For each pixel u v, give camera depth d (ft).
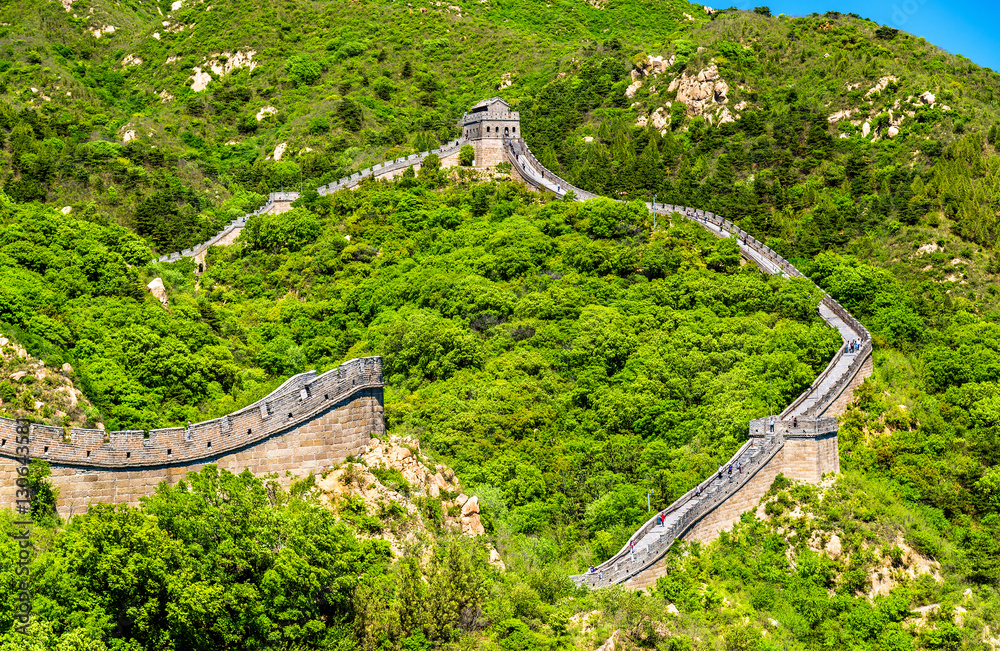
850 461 437.58
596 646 291.17
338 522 276.21
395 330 545.03
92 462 267.18
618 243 632.38
